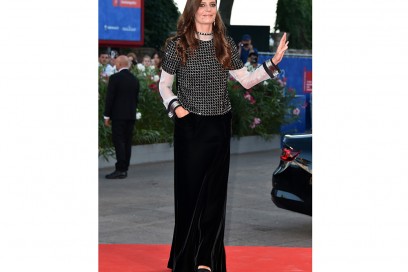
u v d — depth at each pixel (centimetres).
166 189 1188
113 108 1272
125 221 933
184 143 603
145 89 1515
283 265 679
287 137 819
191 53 592
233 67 604
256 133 1709
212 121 600
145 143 1502
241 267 670
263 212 996
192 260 606
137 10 2173
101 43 2105
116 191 1166
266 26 2061
